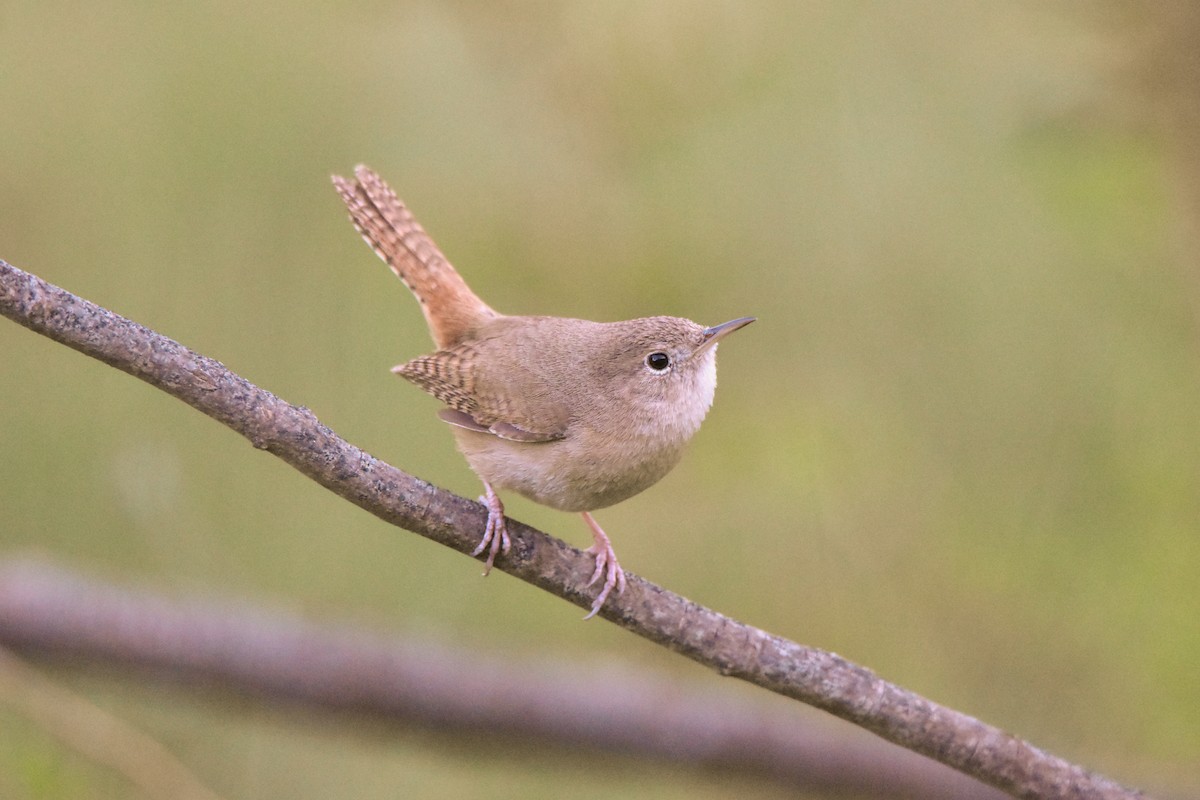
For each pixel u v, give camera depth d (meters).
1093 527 11.04
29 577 10.93
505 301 10.54
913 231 11.31
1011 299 11.39
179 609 11.02
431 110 11.07
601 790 11.62
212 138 11.98
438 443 11.80
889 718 7.17
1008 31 10.53
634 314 10.52
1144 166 9.33
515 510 11.53
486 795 11.34
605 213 10.63
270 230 12.02
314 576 11.68
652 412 7.89
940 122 11.30
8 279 5.46
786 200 11.21
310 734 11.18
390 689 10.95
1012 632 10.96
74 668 10.88
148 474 11.20
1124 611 10.78
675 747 11.12
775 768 11.16
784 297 11.23
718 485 10.92
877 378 11.31
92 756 8.91
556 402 7.83
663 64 10.55
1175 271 10.15
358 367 11.91
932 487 11.25
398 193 11.05
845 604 11.11
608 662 11.85
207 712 11.13
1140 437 11.03
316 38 12.05
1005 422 11.30
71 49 12.06
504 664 11.23
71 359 11.94
